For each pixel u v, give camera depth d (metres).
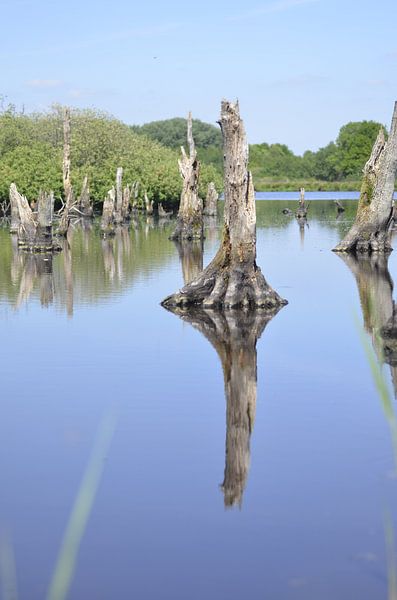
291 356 14.88
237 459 9.48
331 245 40.44
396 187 126.12
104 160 77.12
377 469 9.12
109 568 7.01
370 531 7.62
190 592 6.59
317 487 8.62
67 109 54.28
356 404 11.66
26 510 8.13
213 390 12.52
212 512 8.05
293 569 6.93
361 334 5.11
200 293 21.06
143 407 11.62
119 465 9.34
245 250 20.67
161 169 76.25
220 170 141.00
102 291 23.78
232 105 20.17
